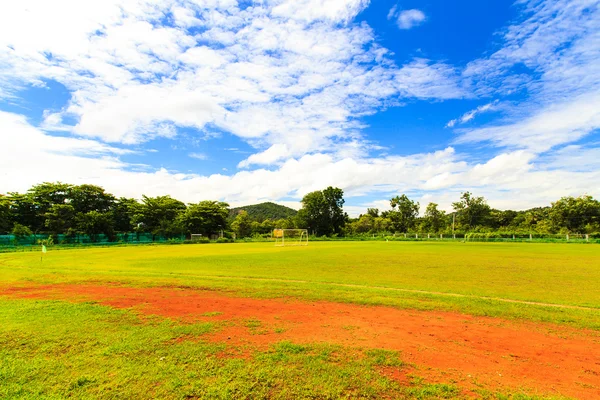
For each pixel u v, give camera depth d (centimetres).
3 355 550
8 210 4897
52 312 830
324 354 557
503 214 8731
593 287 1205
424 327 727
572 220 6669
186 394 426
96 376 474
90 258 2562
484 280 1363
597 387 455
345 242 6116
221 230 7938
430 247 4000
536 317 795
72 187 6062
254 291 1105
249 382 455
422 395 426
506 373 498
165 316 803
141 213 6681
